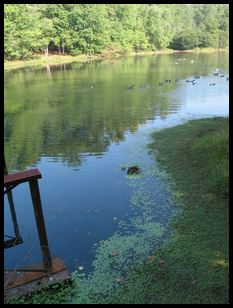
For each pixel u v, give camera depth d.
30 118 18.41
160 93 23.84
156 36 71.62
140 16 71.06
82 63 49.31
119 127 15.84
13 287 5.60
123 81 30.08
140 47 70.12
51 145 13.78
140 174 10.18
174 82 28.50
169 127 15.38
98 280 5.92
